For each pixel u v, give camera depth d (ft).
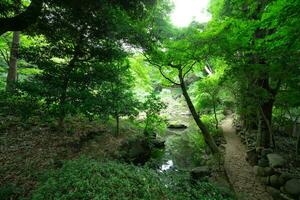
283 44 16.30
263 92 20.95
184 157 28.81
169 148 32.71
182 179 16.56
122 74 26.35
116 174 13.19
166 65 27.30
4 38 35.09
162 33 24.41
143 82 37.99
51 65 20.47
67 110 19.30
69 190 10.68
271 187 16.92
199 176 19.17
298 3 11.99
